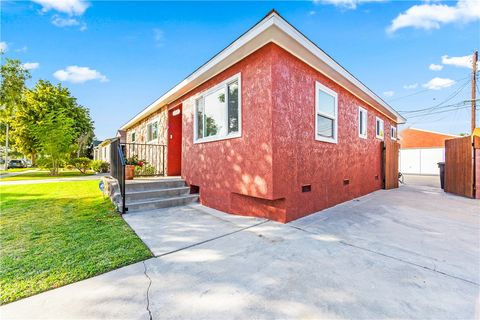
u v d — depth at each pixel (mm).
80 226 3779
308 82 4777
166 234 3439
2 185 9125
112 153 6336
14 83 15078
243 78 4406
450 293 1943
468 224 4008
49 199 6062
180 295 1919
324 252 2812
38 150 15734
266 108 3895
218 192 5051
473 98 13828
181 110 7484
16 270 2305
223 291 1981
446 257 2660
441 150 18922
